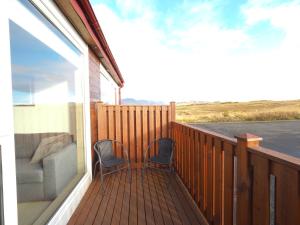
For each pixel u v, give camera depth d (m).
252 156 1.29
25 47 1.80
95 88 4.05
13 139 1.41
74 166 2.91
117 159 3.32
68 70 2.81
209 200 2.03
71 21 2.51
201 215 2.21
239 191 1.42
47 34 2.00
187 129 2.89
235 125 14.47
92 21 2.82
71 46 2.73
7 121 1.35
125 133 3.98
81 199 2.67
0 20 1.28
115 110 3.95
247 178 1.32
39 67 2.12
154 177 3.52
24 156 1.72
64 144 2.66
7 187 1.33
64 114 2.71
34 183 1.87
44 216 1.93
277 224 1.05
